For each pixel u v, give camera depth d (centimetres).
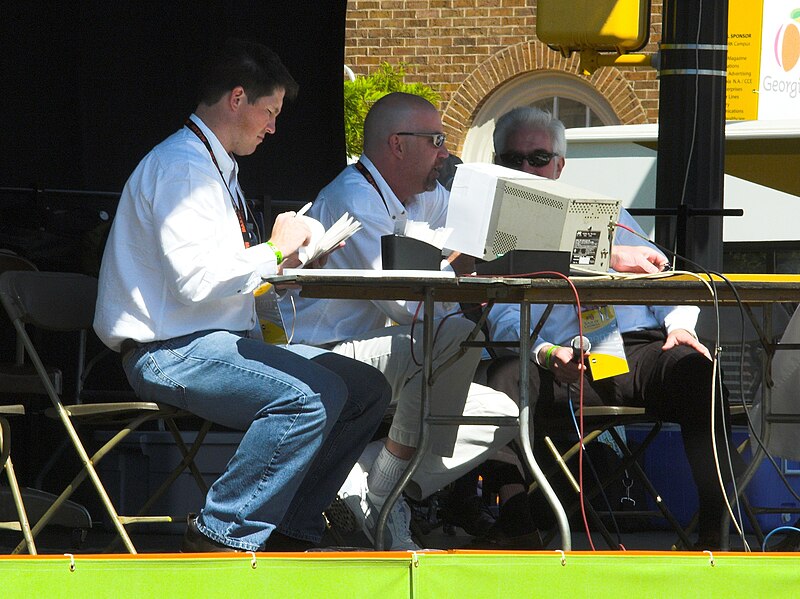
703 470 1491
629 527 2109
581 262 1294
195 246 1274
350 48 5566
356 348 1500
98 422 1466
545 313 1302
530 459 1216
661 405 1564
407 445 1469
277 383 1236
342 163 2591
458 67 5494
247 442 1228
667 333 1652
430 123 1591
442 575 1066
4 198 2253
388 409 1576
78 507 1769
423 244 1263
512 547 1513
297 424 1221
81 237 2012
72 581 1027
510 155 1892
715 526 1470
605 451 1994
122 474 2016
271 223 2192
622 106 5309
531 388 1562
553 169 1898
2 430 1418
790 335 1552
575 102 5416
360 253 1543
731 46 2833
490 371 1606
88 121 2412
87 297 1532
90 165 2417
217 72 1377
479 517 1803
